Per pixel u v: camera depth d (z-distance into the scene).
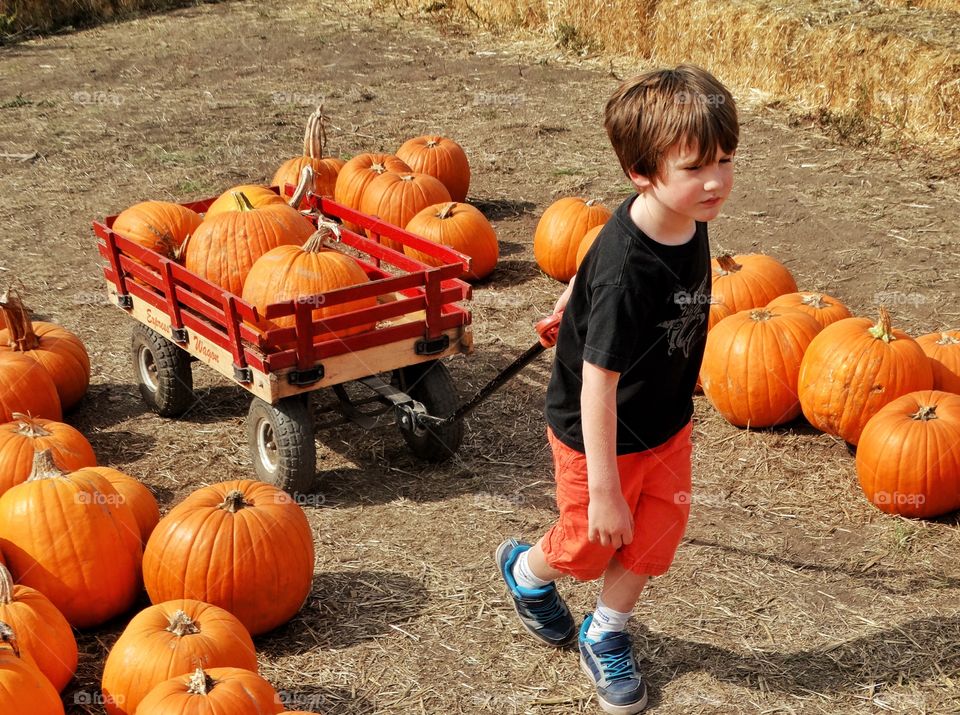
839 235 8.12
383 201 7.64
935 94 9.99
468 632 3.92
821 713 3.49
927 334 5.82
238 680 3.11
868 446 4.69
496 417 5.59
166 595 3.83
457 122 11.48
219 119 11.71
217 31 16.25
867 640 3.84
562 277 7.43
